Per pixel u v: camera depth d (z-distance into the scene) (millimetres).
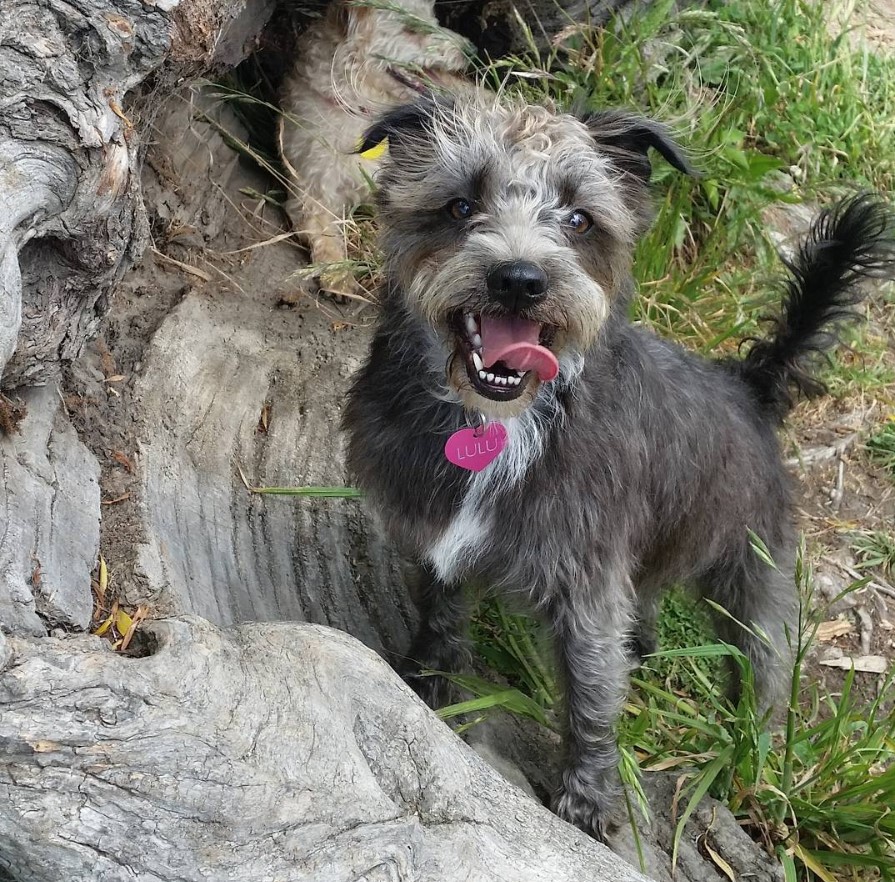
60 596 601
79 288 659
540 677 852
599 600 708
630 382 722
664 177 1108
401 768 577
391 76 1063
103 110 609
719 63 1237
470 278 649
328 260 1056
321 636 596
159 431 807
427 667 798
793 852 765
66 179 605
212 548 774
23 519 609
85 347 778
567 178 689
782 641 852
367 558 855
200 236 1012
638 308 1086
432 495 705
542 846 590
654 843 756
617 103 1116
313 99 1076
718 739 815
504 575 709
